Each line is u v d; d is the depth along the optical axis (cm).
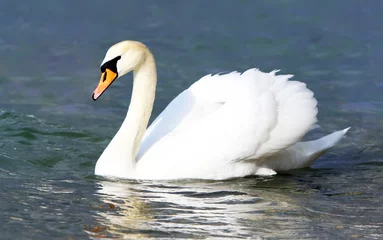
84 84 2131
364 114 1930
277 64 2278
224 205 1334
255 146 1454
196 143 1461
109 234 1195
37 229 1214
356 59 2300
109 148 1492
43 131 1748
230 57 2338
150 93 1490
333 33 2511
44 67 2258
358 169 1574
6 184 1420
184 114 1523
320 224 1258
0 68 2239
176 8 2745
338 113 1936
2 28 2547
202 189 1412
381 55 2325
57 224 1235
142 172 1461
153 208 1309
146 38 2486
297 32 2528
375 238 1205
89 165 1560
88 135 1748
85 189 1402
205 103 1526
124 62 1443
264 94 1469
